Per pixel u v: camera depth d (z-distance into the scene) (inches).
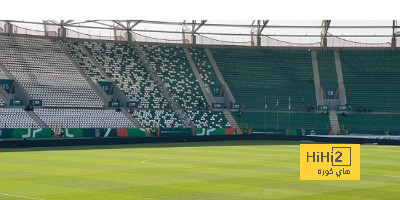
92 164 1638.8
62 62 3683.6
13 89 3302.2
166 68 3998.5
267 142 3093.0
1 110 3100.4
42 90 3376.0
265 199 1028.5
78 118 3297.2
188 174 1401.3
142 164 1654.8
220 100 3890.3
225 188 1157.1
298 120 3816.4
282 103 3924.7
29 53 3631.9
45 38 3823.8
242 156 2010.3
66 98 3403.1
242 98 3919.8
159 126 3496.6
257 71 4133.9
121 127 3383.4
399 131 3735.2
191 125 3590.1
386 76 4101.9
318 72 4146.2
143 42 4143.7
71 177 1310.3
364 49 4271.7
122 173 1406.3
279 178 1333.7
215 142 3078.2
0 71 3371.1
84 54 3836.1
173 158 1897.1
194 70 4057.6
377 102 3934.5
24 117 3125.0
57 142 2583.7
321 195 1081.4
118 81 3722.9
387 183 1267.2
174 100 3754.9
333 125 3779.5
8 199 991.6
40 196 1026.7
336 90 3912.4
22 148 2400.3
